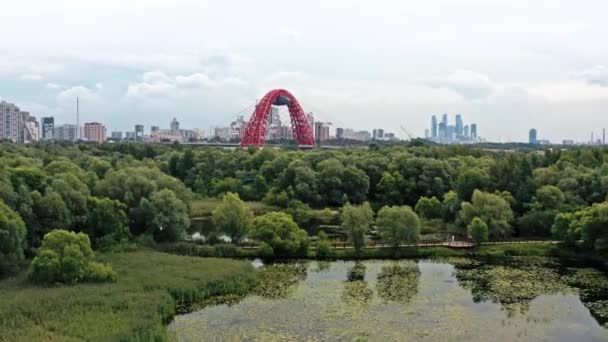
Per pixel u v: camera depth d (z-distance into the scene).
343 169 115.31
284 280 59.00
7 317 41.72
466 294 54.19
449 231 83.38
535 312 48.94
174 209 72.25
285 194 109.81
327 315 47.69
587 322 46.44
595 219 67.38
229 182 119.44
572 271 63.16
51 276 50.56
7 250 53.78
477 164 114.50
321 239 72.50
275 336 42.59
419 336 42.94
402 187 110.19
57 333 39.28
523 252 71.50
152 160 139.50
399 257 69.81
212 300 51.66
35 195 63.91
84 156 127.00
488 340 42.31
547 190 81.88
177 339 41.84
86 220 66.44
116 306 45.19
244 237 74.56
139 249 66.38
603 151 116.81
